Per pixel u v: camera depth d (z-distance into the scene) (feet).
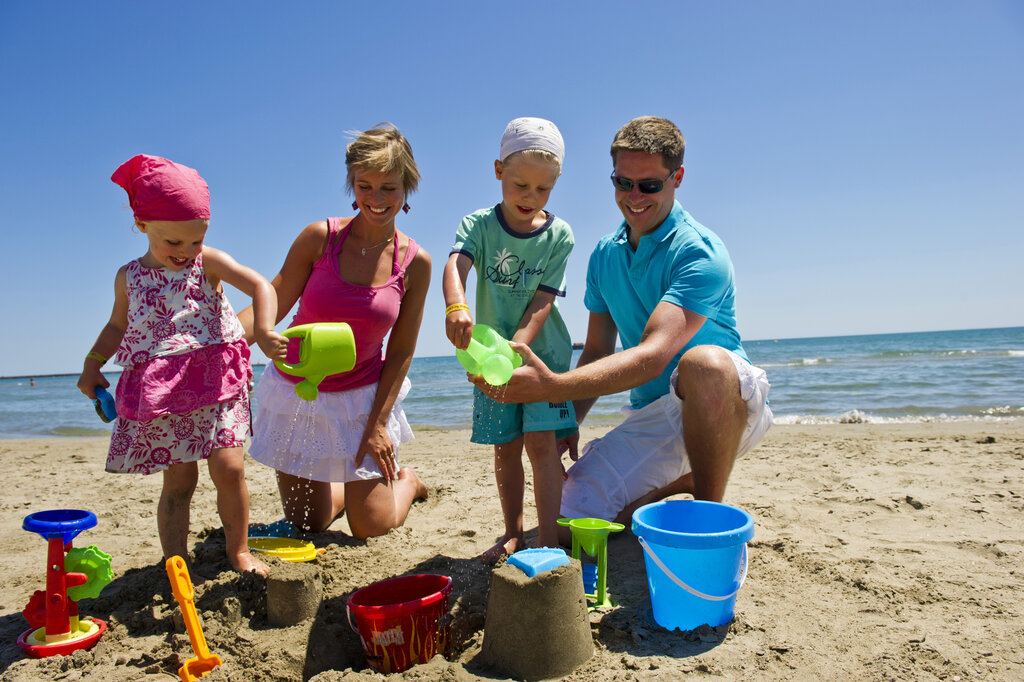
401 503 11.04
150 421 7.61
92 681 5.86
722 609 6.49
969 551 8.61
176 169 7.62
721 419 8.05
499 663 5.78
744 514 6.83
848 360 81.25
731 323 9.43
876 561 8.21
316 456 9.56
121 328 8.21
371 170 8.71
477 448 20.08
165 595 7.35
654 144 8.46
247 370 8.37
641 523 6.71
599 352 10.65
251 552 8.34
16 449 23.80
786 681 5.53
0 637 6.91
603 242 10.19
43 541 10.48
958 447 16.87
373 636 5.94
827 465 14.80
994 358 72.90
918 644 6.13
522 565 5.88
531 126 8.71
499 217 9.16
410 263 10.01
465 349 7.35
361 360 9.95
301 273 9.82
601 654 6.08
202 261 8.04
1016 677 5.53
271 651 6.11
